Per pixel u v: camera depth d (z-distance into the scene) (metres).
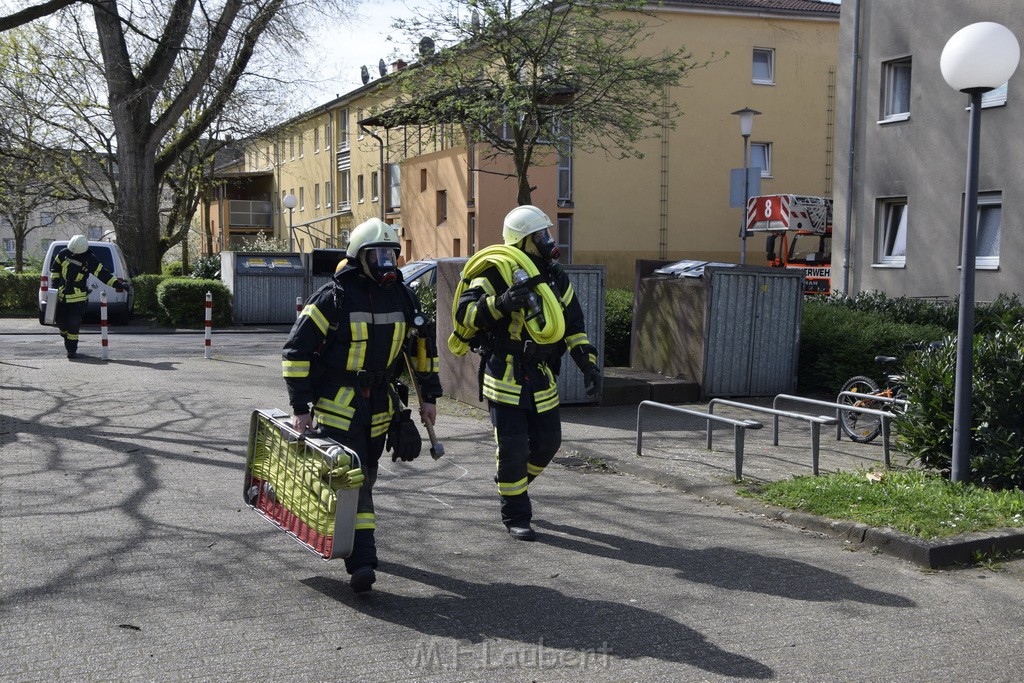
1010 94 15.81
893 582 4.98
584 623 4.33
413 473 7.34
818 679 3.78
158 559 5.11
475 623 4.31
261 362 14.65
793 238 28.27
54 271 14.38
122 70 25.78
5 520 5.80
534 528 5.87
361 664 3.85
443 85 19.19
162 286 22.27
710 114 32.94
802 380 12.21
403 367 5.02
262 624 4.25
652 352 12.19
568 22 18.17
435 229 32.53
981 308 13.09
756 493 6.60
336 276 4.68
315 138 51.34
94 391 11.09
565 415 10.25
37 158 26.84
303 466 4.65
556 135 19.34
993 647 4.13
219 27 22.64
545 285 5.46
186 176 33.00
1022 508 5.88
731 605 4.59
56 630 4.12
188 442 8.30
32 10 18.41
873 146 18.62
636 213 32.56
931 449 6.77
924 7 17.38
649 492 6.90
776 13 32.97
